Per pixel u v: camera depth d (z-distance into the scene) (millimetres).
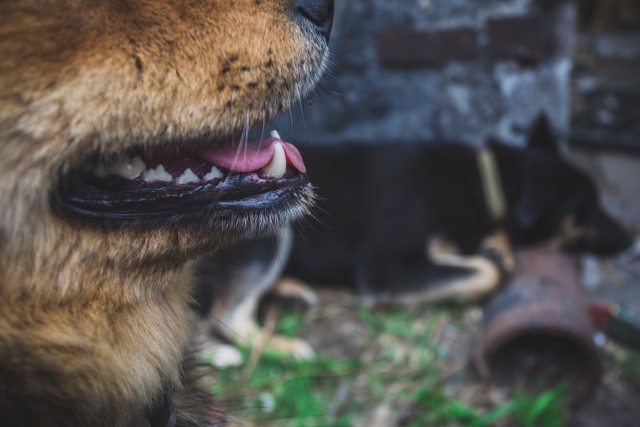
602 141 5391
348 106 3998
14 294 1093
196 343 1733
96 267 1162
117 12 1107
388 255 3514
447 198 3654
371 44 3883
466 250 3713
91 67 1090
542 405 2578
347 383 2834
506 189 3643
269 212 1325
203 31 1189
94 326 1178
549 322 2676
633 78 6461
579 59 7137
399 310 3463
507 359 2877
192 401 1633
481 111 3939
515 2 3709
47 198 1099
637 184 4898
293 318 3318
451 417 2602
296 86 1315
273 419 2627
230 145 1319
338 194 3670
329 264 3664
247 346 3020
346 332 3244
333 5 1402
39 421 1140
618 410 2734
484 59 3822
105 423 1232
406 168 3656
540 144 3797
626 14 8195
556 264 3258
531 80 3889
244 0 1232
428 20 3785
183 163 1288
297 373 2863
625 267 3855
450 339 3152
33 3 1028
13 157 1058
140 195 1199
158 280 1264
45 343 1117
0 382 1090
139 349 1282
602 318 3104
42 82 1055
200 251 1286
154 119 1173
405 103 3977
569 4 3814
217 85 1216
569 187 3586
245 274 3154
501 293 3057
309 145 3762
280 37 1271
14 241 1076
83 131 1108
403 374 2879
